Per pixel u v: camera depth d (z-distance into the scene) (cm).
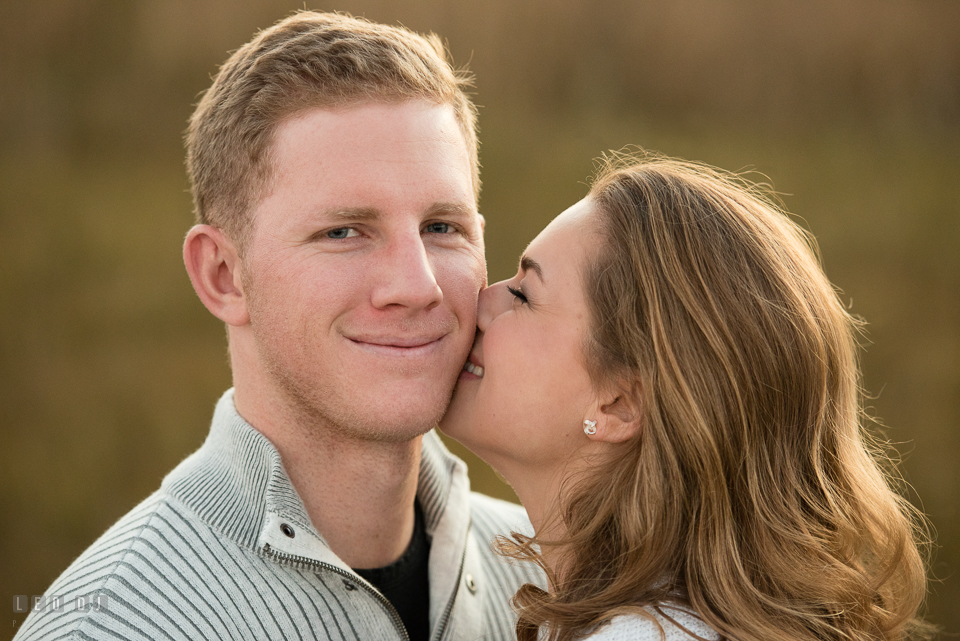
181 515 155
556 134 863
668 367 157
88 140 830
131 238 730
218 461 166
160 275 704
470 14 888
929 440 573
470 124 179
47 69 842
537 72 909
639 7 931
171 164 823
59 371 605
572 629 152
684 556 156
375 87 155
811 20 951
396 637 160
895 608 173
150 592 143
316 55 157
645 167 180
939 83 965
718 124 923
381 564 173
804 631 150
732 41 946
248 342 166
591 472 169
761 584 155
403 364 157
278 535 148
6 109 827
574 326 167
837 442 169
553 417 169
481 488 505
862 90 959
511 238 696
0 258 688
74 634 138
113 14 859
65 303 664
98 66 855
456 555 176
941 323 686
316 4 848
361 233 156
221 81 171
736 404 156
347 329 155
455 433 181
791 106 946
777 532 156
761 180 825
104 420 569
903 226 782
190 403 588
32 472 525
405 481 169
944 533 499
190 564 147
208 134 169
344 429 159
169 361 618
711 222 164
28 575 453
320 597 152
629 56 931
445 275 163
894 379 632
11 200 755
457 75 177
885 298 705
